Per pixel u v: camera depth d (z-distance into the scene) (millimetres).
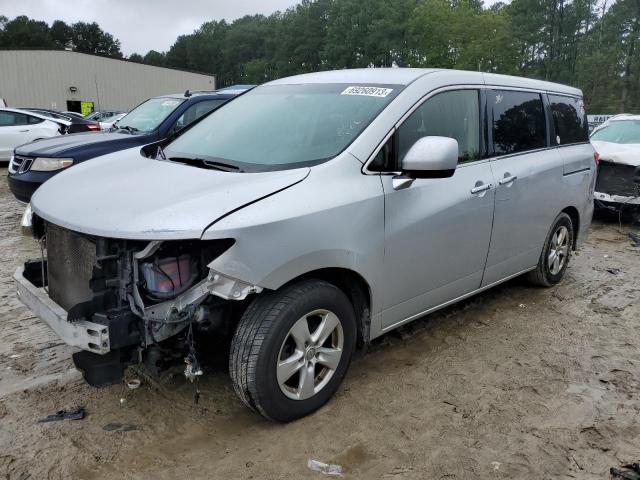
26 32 116000
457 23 59219
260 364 2916
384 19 68125
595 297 5414
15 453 2895
